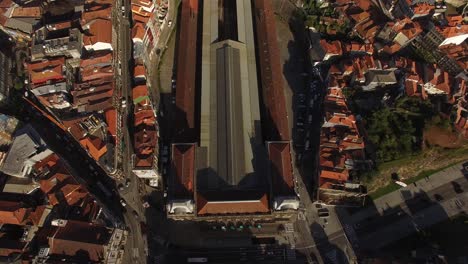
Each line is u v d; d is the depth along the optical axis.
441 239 168.12
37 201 164.75
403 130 181.25
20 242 153.88
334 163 172.62
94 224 151.88
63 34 195.38
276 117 185.25
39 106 191.50
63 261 143.12
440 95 192.88
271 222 170.25
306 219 173.62
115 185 177.12
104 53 191.38
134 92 186.62
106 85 183.00
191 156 163.88
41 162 169.50
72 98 187.88
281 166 160.50
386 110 183.62
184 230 169.88
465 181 182.12
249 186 167.75
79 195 160.38
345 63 197.62
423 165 181.88
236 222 167.38
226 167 169.38
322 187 168.12
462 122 181.00
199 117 192.75
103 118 176.62
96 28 191.88
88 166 180.12
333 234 170.88
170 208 149.50
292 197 151.00
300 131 195.88
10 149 167.50
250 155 176.50
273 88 194.50
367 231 171.62
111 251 153.50
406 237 170.12
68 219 154.50
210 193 158.38
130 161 182.38
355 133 180.00
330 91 189.12
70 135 184.25
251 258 165.38
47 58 191.12
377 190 179.12
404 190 179.88
